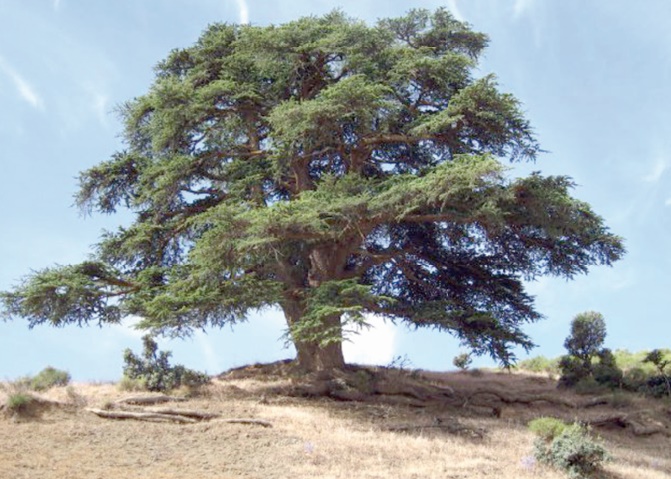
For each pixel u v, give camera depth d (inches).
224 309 826.2
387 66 1007.6
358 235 946.7
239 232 781.3
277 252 833.5
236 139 1063.0
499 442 709.9
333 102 838.5
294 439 650.8
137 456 571.2
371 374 960.3
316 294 824.9
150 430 647.1
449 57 942.4
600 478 621.6
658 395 1039.0
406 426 738.2
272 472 553.9
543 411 925.8
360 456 618.5
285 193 1126.4
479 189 808.9
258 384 915.4
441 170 791.1
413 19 1058.7
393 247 1063.0
